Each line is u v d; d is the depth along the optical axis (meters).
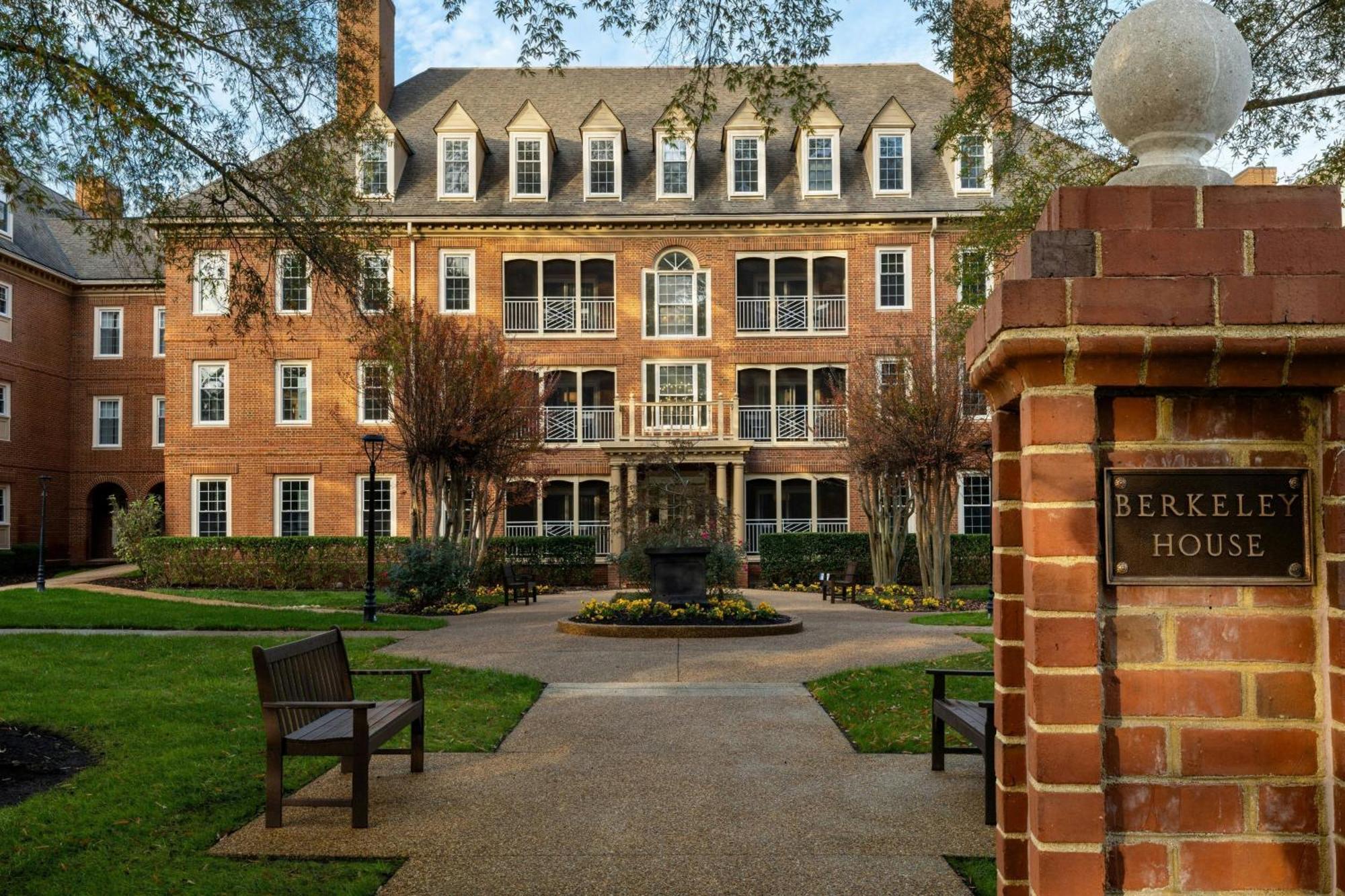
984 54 11.61
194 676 9.78
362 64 10.69
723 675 10.30
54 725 7.36
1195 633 2.26
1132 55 2.49
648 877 4.37
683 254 27.80
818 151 28.00
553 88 31.89
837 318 27.75
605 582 26.47
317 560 25.31
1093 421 2.22
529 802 5.59
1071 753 2.16
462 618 17.05
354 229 11.36
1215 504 2.28
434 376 18.77
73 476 33.38
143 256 10.76
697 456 26.19
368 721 5.59
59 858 4.50
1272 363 2.21
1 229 30.09
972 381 2.68
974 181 27.48
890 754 6.71
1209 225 2.29
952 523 27.02
